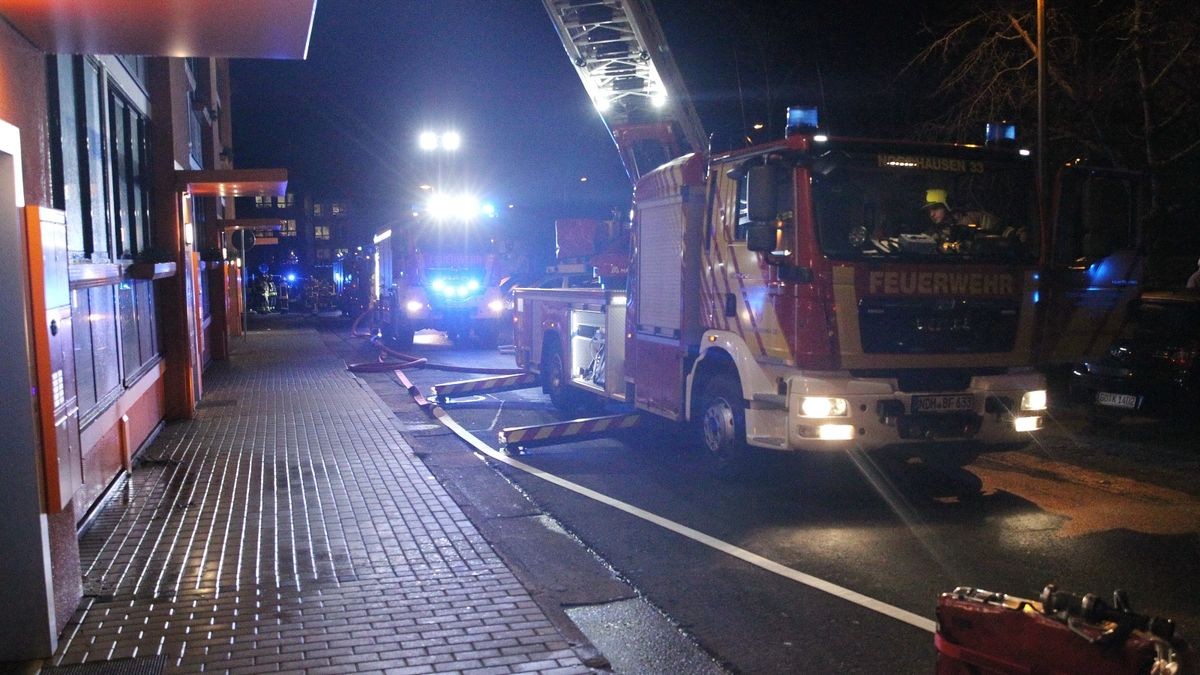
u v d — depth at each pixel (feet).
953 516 23.77
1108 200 27.58
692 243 29.50
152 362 35.29
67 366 15.61
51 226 14.93
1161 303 34.91
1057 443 33.60
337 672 13.79
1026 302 26.07
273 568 18.92
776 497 25.94
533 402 46.62
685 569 19.61
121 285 28.94
